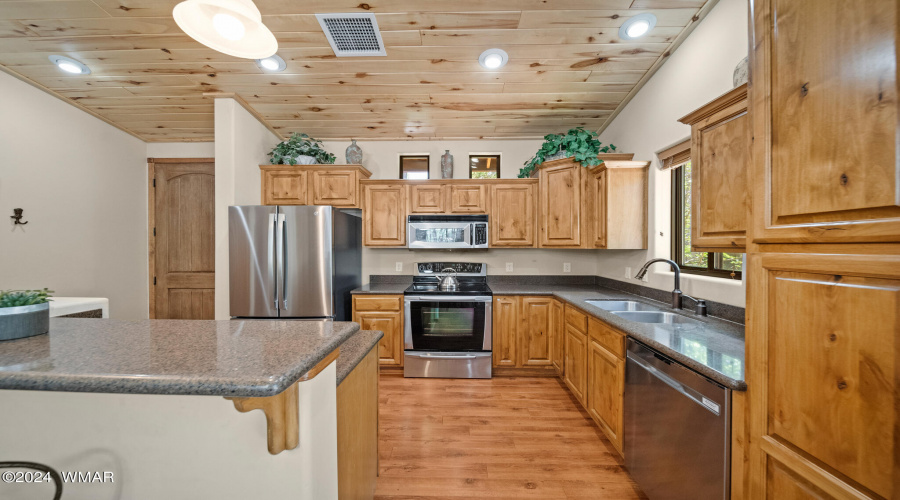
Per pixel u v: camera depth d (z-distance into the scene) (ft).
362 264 11.14
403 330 9.35
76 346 2.50
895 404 1.86
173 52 6.63
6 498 2.60
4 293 2.79
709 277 5.96
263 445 2.46
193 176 11.25
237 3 3.26
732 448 3.11
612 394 5.59
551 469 5.47
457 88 8.02
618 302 7.45
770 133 2.66
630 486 5.10
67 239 8.63
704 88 5.84
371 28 5.95
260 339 2.72
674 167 7.09
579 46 6.50
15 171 7.48
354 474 3.88
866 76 1.98
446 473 5.37
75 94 8.21
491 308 9.20
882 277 1.93
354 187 9.85
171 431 2.52
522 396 8.11
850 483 2.08
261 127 9.66
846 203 2.09
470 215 10.06
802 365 2.41
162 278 11.20
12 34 6.06
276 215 8.11
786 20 2.50
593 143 8.85
